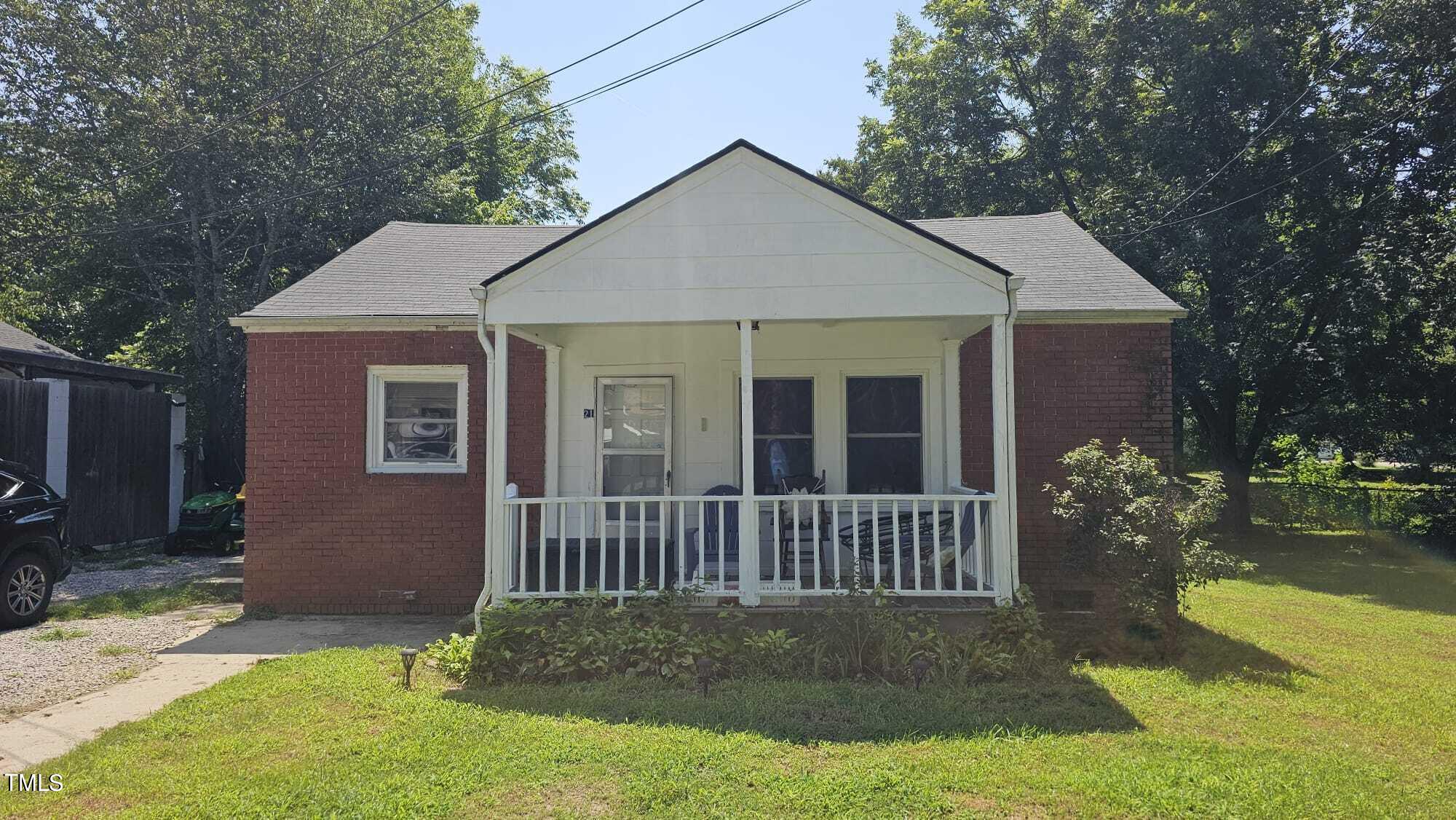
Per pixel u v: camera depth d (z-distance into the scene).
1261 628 9.20
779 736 5.19
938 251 7.24
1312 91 17.61
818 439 9.73
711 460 9.85
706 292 7.32
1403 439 18.84
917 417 9.76
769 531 9.49
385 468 9.70
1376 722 5.66
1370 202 17.42
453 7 26.94
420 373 9.76
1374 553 17.31
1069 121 22.69
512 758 4.79
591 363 9.98
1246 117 18.33
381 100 21.38
